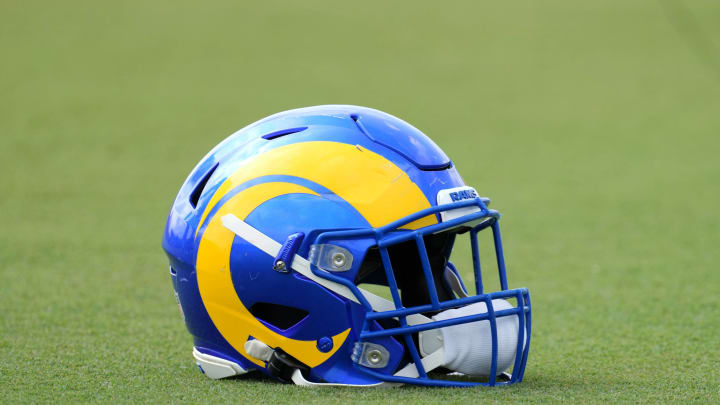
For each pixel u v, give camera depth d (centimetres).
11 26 8594
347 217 1208
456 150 5156
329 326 1220
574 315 2039
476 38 8788
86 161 4706
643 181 4272
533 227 3322
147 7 9569
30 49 7888
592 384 1333
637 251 2888
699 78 7306
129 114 6012
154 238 3058
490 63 7912
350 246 1201
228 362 1296
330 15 9581
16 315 1969
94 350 1617
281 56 8075
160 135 5459
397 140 1267
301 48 8369
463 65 7856
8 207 3606
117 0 9750
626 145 5272
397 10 9788
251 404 1143
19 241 2964
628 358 1588
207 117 6012
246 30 8931
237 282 1245
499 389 1233
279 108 6356
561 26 9162
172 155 4925
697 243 3003
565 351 1661
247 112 6216
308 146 1266
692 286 2362
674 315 2017
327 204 1216
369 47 8450
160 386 1290
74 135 5362
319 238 1196
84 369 1438
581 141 5416
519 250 2934
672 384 1341
